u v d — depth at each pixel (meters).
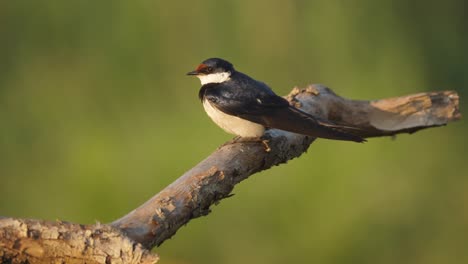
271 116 8.48
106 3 14.40
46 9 14.60
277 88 14.27
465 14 16.27
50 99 14.39
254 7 14.30
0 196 14.05
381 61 14.55
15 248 5.59
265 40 14.32
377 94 14.30
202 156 13.15
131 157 13.55
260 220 13.09
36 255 5.61
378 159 13.38
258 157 7.95
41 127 14.27
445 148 14.84
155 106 14.02
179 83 14.12
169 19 14.27
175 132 13.54
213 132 13.24
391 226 13.23
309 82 14.35
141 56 14.25
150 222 6.12
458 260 13.80
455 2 16.02
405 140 14.05
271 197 13.04
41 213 13.84
